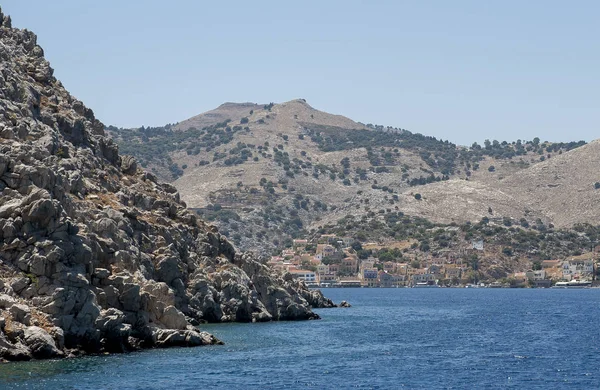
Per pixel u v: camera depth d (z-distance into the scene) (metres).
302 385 106.25
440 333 178.62
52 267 113.06
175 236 164.62
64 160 143.00
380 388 106.75
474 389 108.19
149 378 103.50
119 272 126.38
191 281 165.38
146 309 127.12
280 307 192.50
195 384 102.50
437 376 116.50
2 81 147.50
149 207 168.00
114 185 162.00
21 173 121.31
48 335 108.00
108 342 116.88
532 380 115.38
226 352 126.75
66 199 127.00
